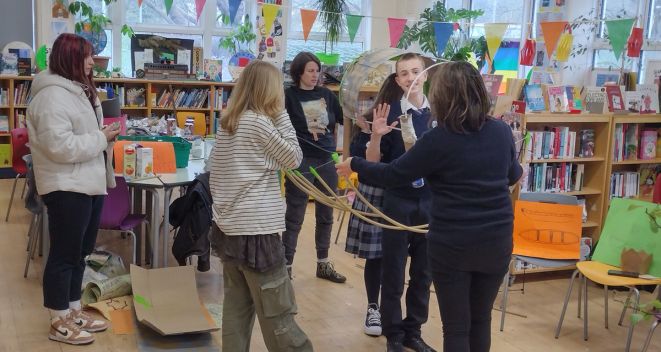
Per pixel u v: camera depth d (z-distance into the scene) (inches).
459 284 96.1
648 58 247.6
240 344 109.3
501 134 95.4
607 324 154.9
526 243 160.7
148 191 179.3
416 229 111.8
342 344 139.1
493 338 146.2
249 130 101.4
